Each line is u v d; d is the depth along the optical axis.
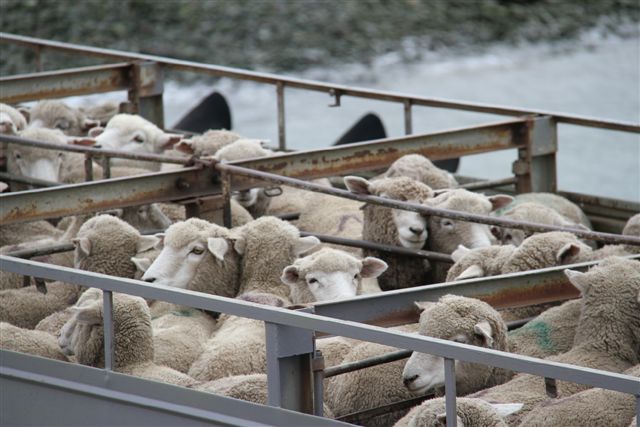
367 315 8.37
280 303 9.99
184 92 40.69
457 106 14.93
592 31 49.75
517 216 12.27
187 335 9.83
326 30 46.47
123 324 8.88
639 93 39.25
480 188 14.49
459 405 7.33
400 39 46.66
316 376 7.27
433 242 12.11
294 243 10.84
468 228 11.84
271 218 11.05
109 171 12.88
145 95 16.92
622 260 9.34
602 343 8.98
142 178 11.58
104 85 16.69
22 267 7.78
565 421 7.68
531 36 48.44
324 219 13.36
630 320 9.00
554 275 9.22
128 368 8.86
